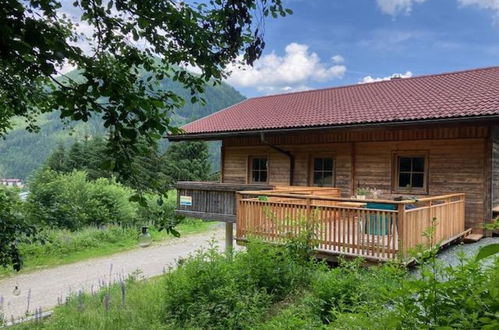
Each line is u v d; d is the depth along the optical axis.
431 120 9.34
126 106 2.64
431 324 2.10
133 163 2.83
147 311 7.14
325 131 11.23
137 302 7.86
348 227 7.38
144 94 2.82
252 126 13.17
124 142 2.74
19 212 4.62
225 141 14.98
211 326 6.04
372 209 7.05
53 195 16.38
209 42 3.44
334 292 5.41
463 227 9.59
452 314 2.01
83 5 3.24
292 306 5.85
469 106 9.52
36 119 5.48
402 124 9.76
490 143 9.62
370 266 6.80
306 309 5.53
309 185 12.80
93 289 10.20
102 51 3.30
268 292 6.65
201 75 3.60
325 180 12.56
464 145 9.98
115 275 11.83
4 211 4.45
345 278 5.69
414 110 10.34
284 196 8.48
